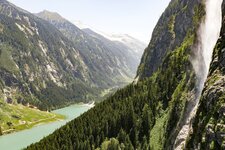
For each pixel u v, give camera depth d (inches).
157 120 4761.3
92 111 6599.4
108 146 4830.2
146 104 5182.1
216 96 1147.9
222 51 1251.2
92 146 5290.4
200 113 1225.4
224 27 1322.6
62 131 6190.9
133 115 5162.4
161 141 3919.8
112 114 5841.5
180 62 5349.4
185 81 3494.1
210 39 2655.0
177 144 1994.3
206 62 2704.2
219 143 1037.8
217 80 1189.7
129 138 4830.2
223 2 1524.4
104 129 5531.5
